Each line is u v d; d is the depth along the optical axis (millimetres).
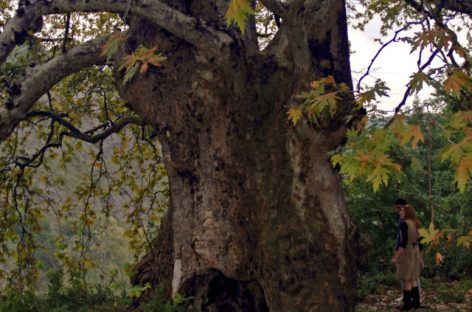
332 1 7344
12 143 12500
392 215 13289
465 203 11023
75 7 7738
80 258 11906
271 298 7297
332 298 7148
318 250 7223
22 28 7832
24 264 11562
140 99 7883
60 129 13109
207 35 7414
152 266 8938
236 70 7535
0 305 9016
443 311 9555
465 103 5039
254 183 7582
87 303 9359
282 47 7922
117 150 13555
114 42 6258
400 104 3984
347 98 6992
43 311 8820
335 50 7410
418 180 13047
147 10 7391
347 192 13664
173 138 7723
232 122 7582
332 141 7188
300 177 7352
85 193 13008
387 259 13406
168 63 7711
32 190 12195
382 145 3943
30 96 7891
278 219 7359
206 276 7535
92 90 12859
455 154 3574
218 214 7551
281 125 7531
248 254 7516
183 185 7727
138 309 7820
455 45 4422
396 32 4754
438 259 4141
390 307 10125
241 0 3527
